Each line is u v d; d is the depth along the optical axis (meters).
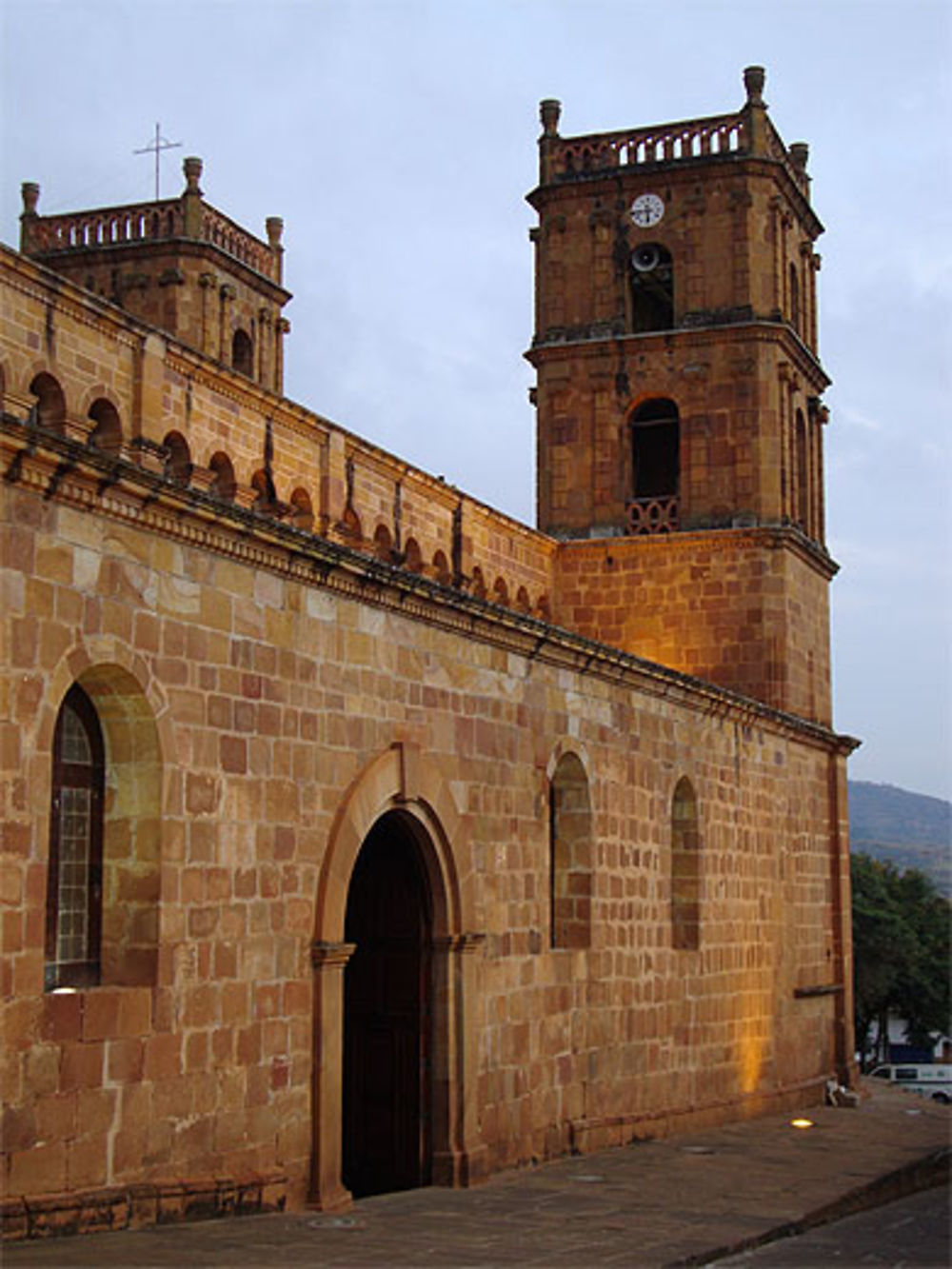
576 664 25.72
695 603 39.72
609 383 41.16
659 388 40.78
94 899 15.92
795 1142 29.09
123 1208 14.94
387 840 22.08
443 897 21.66
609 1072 26.47
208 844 16.67
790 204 42.50
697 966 30.61
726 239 40.75
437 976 21.61
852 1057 40.06
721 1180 23.23
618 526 40.69
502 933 23.06
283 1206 17.48
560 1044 24.75
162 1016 15.81
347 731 19.34
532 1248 16.06
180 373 27.20
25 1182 13.99
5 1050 13.80
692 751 31.14
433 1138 21.36
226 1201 16.45
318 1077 18.25
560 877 26.17
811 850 38.97
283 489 29.78
